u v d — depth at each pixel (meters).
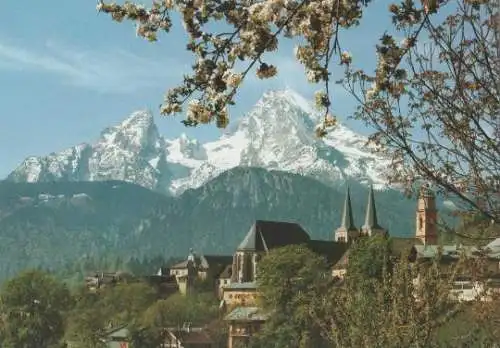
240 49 18.53
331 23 18.56
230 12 18.84
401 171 24.88
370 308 53.62
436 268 51.19
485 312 41.59
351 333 53.62
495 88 24.39
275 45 18.53
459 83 24.67
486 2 24.38
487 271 41.06
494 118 24.80
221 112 18.55
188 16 18.81
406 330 50.09
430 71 24.62
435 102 24.64
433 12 21.11
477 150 24.94
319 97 19.02
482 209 25.05
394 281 52.16
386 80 21.70
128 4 19.03
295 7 18.39
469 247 40.81
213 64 18.67
